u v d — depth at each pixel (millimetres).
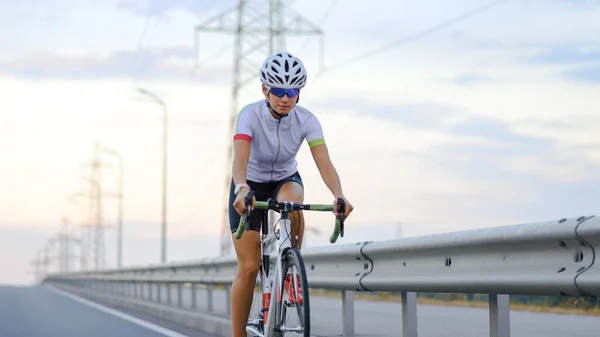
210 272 13305
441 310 13477
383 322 11133
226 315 12078
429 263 6969
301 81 6043
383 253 7660
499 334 6215
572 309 12430
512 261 5879
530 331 9297
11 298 26156
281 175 6590
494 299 6242
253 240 6480
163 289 29109
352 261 8461
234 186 6477
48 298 27125
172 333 11586
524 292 5730
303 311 5473
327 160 6367
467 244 6285
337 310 13867
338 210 5824
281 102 6027
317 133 6406
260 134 6312
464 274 6375
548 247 5512
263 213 6543
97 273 34062
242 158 6184
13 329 12422
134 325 13281
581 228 5117
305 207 5910
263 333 6379
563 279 5281
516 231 5715
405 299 7527
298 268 5602
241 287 6590
